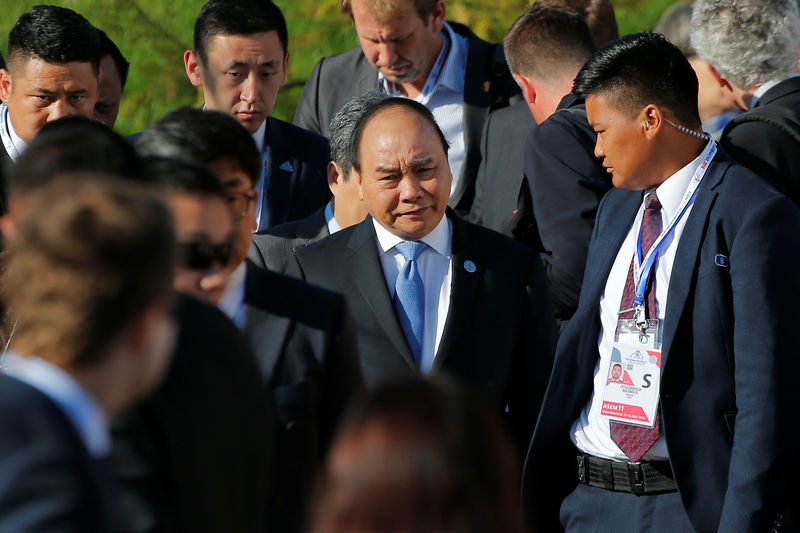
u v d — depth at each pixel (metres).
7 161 17.61
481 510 5.40
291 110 28.42
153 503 7.75
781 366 11.79
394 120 13.29
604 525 13.19
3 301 8.87
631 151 12.84
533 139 16.89
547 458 13.60
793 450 11.89
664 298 12.72
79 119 11.01
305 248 14.08
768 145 13.69
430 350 13.40
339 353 10.64
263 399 8.89
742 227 12.12
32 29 17.16
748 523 11.74
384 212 13.29
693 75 12.83
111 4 28.38
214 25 17.92
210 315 8.90
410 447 5.43
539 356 13.70
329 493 5.48
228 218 9.48
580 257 16.11
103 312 6.41
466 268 13.50
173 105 28.00
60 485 5.93
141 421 7.92
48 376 6.42
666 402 12.42
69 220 6.43
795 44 14.98
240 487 8.52
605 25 21.75
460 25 22.50
